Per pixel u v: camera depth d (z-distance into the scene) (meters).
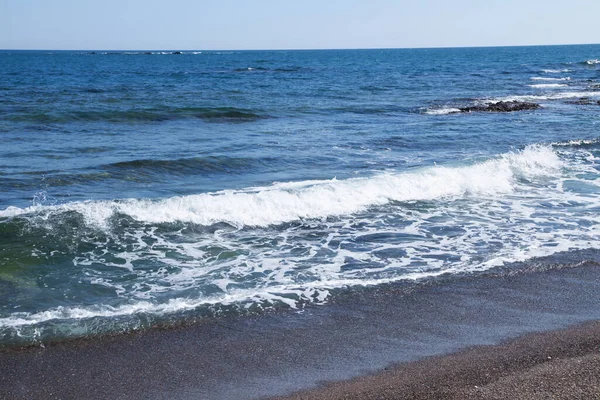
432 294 8.25
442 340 6.89
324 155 17.77
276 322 7.37
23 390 5.75
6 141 18.52
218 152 17.64
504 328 7.20
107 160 15.98
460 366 6.22
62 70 73.12
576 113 29.42
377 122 25.66
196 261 9.37
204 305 7.79
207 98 34.91
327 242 10.36
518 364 6.24
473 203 12.88
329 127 23.81
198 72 72.19
